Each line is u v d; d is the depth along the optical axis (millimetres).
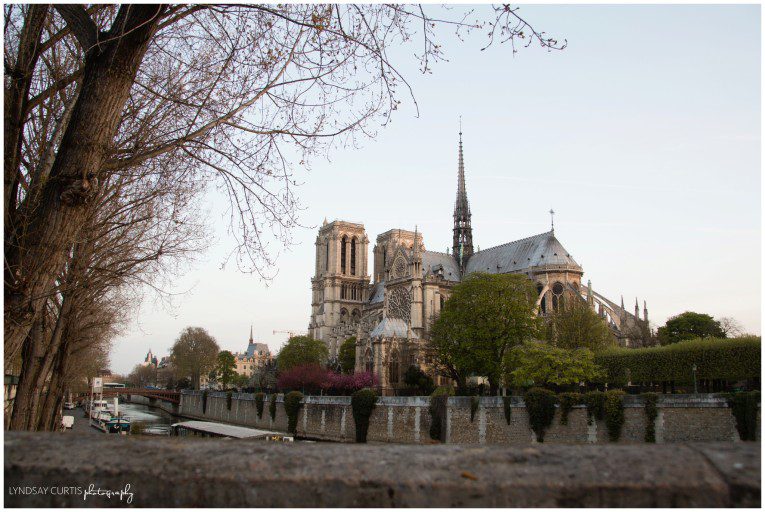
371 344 128125
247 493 6188
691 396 52250
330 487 6156
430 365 124750
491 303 91688
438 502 6008
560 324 99062
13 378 39562
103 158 14594
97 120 13000
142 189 26797
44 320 28984
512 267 143875
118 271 28969
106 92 13039
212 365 198250
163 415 165875
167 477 6363
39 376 28703
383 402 78062
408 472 6270
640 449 6781
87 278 28609
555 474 6172
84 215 13648
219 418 128750
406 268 151125
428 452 6906
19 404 27766
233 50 16688
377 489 6098
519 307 91250
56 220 12938
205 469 6434
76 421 119875
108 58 13039
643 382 74312
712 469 6047
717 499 5723
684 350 68500
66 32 15688
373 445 7332
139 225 28562
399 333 134625
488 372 93438
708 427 50594
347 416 83250
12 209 14727
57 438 7625
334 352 179000
